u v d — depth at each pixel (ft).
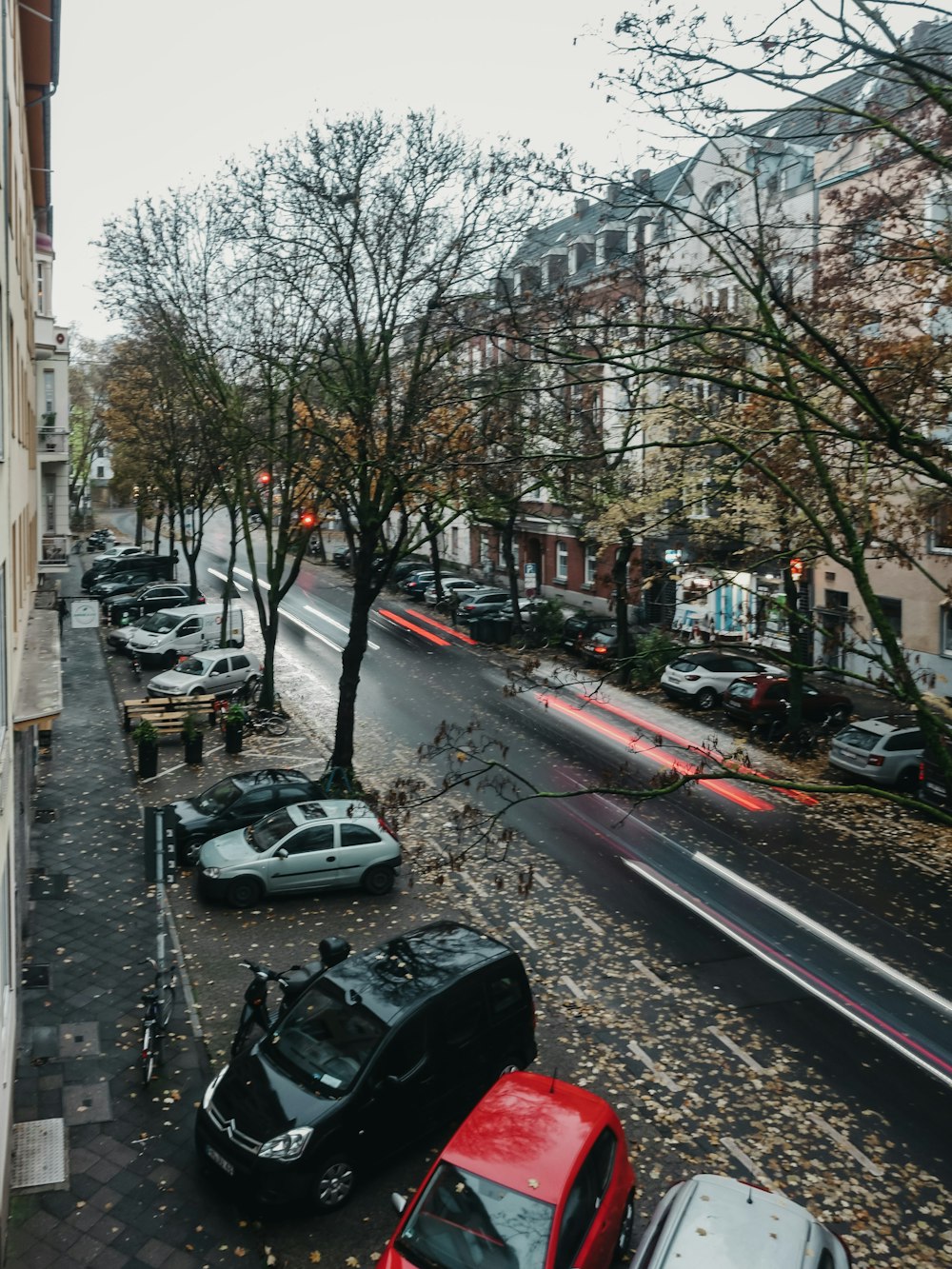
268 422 90.33
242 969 46.01
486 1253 24.41
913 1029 42.24
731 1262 23.41
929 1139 34.99
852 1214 31.09
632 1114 35.76
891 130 23.45
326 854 54.24
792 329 44.93
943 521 62.54
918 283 50.62
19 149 60.59
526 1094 29.30
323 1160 30.01
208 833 58.90
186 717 83.35
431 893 55.62
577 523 102.99
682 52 22.91
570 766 79.61
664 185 114.62
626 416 93.97
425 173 64.03
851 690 105.19
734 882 57.77
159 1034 37.37
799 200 90.02
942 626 93.71
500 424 63.87
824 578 104.94
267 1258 28.14
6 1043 30.58
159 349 114.42
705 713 96.07
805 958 48.47
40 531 104.99
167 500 167.94
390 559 69.21
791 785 25.98
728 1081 38.06
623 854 61.87
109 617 136.26
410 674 111.86
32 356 85.97
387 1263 24.88
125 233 88.43
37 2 63.36
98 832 62.13
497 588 152.97
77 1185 30.71
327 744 85.35
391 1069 32.09
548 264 94.84
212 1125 31.04
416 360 64.03
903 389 36.50
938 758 25.20
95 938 48.01
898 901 55.57
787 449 49.55
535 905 54.08
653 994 44.57
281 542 90.22
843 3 20.88
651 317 71.97
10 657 39.29
